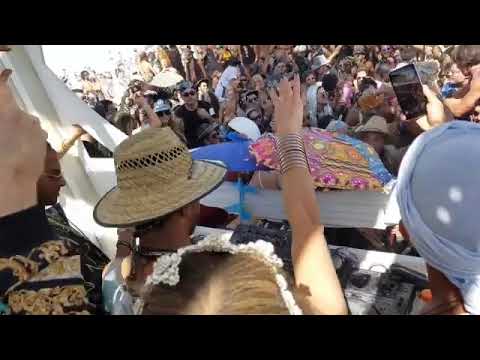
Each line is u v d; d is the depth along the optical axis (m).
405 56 2.78
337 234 1.93
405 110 1.73
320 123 3.02
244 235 1.36
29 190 0.70
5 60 1.85
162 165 1.08
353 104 2.95
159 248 1.06
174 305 0.62
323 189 1.62
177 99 3.17
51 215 1.38
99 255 1.35
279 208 1.68
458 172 0.70
